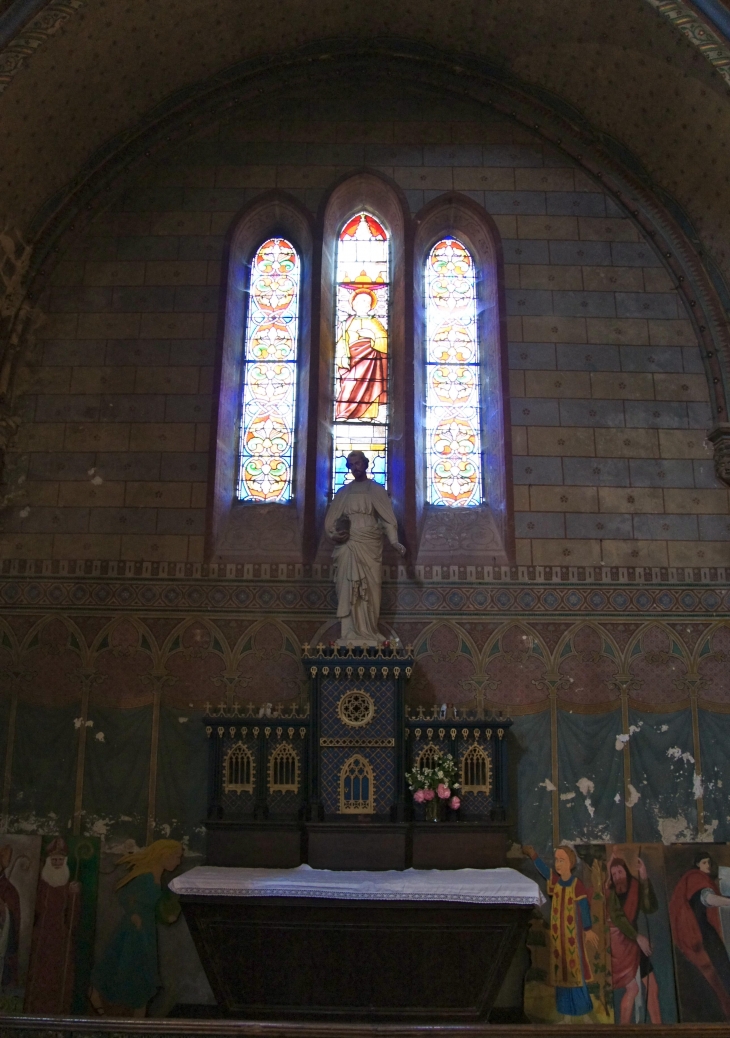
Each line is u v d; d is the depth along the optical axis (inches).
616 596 497.0
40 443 515.5
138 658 487.5
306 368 540.4
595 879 463.8
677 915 459.8
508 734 479.5
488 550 506.3
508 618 493.7
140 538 502.6
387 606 494.9
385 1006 414.9
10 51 446.9
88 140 531.5
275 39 548.1
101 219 552.7
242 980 417.7
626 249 552.4
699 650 491.2
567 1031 320.2
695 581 500.1
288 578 499.8
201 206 557.6
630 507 510.0
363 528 486.3
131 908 459.8
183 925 458.6
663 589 498.6
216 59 544.4
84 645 487.8
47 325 533.6
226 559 502.3
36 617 490.3
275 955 417.1
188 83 550.3
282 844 453.7
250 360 554.6
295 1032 323.6
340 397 550.0
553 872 464.4
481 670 487.5
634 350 534.9
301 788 462.9
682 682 486.9
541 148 570.3
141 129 552.7
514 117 571.2
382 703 462.0
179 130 561.9
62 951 454.3
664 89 506.6
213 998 450.3
